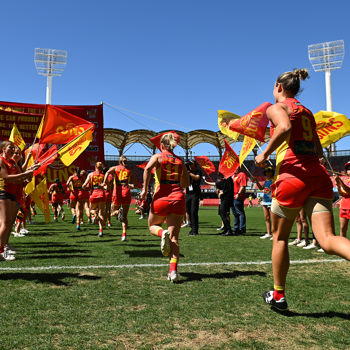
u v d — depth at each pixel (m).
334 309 2.86
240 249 6.18
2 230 4.08
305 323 2.53
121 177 7.48
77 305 2.87
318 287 3.56
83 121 5.47
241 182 9.05
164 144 4.20
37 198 6.80
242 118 3.78
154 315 2.66
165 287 3.49
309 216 2.48
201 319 2.59
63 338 2.20
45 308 2.78
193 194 8.74
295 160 2.54
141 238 7.82
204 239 7.80
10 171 4.18
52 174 16.83
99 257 5.15
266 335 2.30
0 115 17.02
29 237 7.85
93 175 8.30
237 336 2.28
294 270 4.42
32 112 17.48
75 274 3.98
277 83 2.90
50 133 5.20
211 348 2.08
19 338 2.19
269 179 8.09
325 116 4.43
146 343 2.15
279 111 2.54
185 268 4.45
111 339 2.20
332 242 2.25
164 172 4.06
